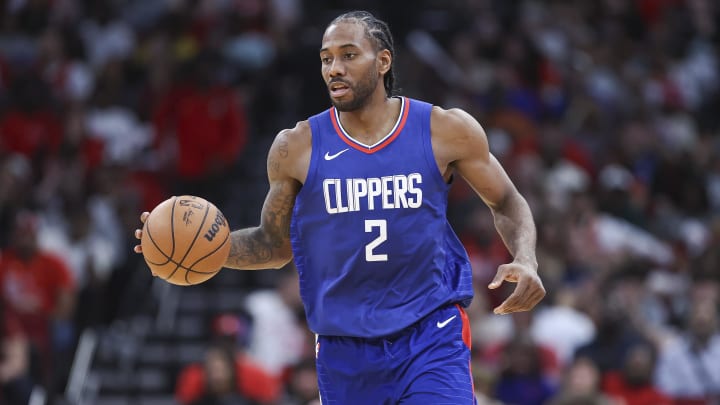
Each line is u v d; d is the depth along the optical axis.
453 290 14.63
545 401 29.06
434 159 14.40
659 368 31.20
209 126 40.72
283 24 47.22
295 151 14.67
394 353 14.26
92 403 32.62
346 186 14.34
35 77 42.72
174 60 43.44
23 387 28.62
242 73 44.75
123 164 38.72
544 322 32.19
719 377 30.84
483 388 26.12
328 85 14.46
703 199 44.56
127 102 44.28
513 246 14.56
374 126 14.53
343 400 14.58
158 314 36.50
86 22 48.69
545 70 48.12
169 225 14.44
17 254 33.47
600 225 38.69
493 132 43.44
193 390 29.16
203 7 46.72
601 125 47.16
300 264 14.77
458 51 49.25
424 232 14.30
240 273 38.84
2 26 46.66
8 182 36.66
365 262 14.26
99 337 33.97
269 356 31.95
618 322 30.98
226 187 41.19
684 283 37.47
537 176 39.53
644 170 45.12
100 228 36.72
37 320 32.53
